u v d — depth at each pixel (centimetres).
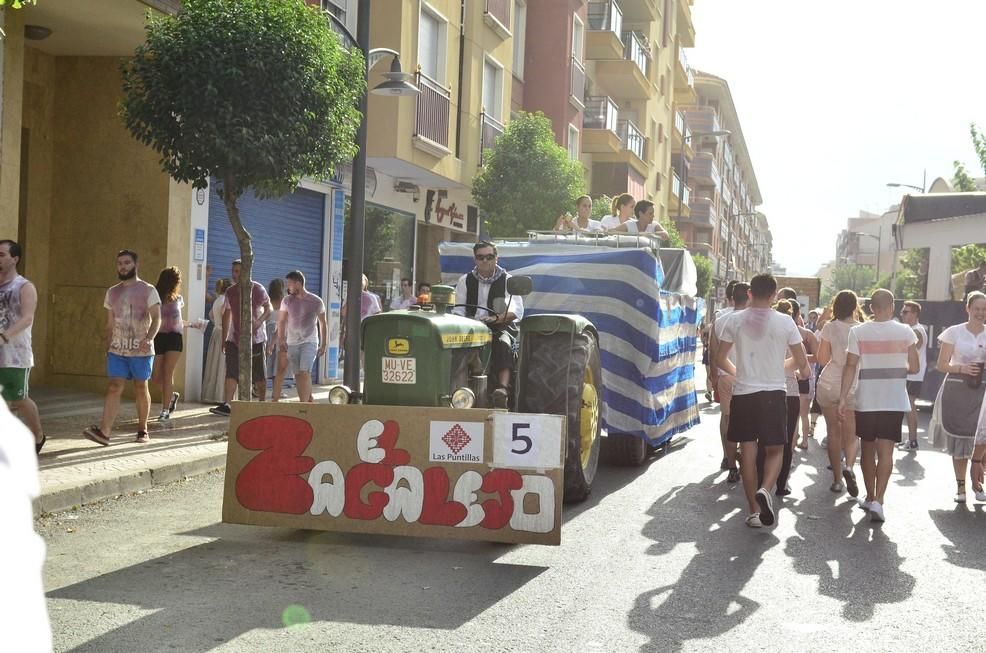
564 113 2773
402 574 559
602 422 935
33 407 821
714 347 855
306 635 443
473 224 2442
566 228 1173
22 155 1291
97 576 535
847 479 880
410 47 1825
